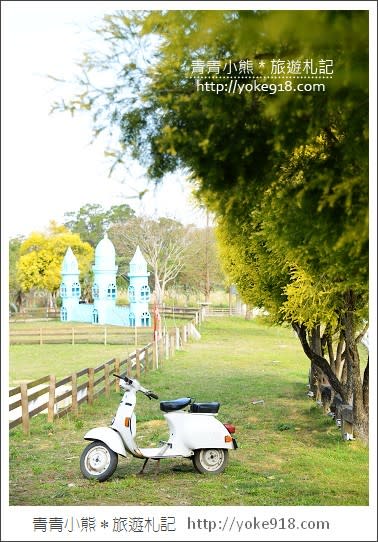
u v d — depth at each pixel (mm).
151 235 43625
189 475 9117
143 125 5621
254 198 6453
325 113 5027
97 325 43688
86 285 56062
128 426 8844
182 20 4742
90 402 15156
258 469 9539
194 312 46312
